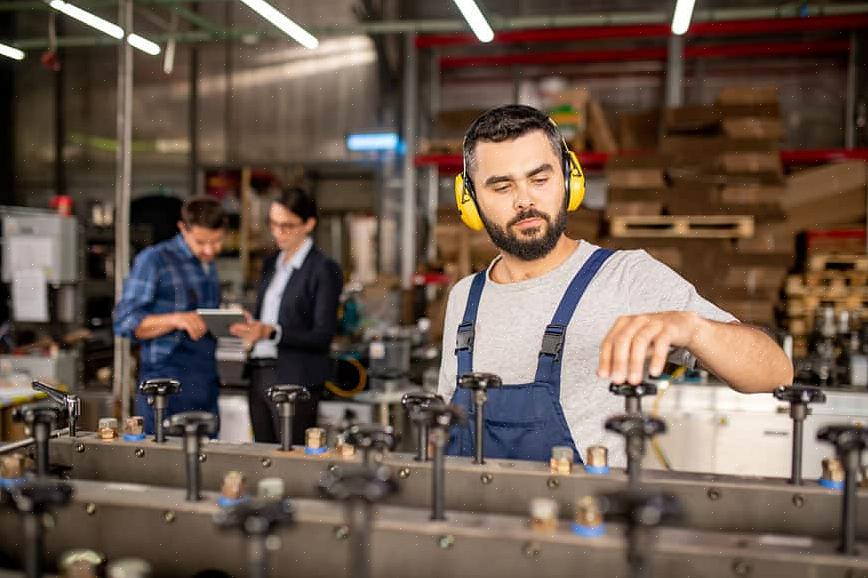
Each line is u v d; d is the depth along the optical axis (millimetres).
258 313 2861
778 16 5027
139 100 7316
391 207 6867
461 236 4480
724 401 3059
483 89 6586
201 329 2443
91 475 947
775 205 4109
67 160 7500
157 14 6891
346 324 3996
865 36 5816
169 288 2582
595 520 666
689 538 681
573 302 1170
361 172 7211
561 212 1171
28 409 826
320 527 696
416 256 6289
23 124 7477
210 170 7281
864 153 4617
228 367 3396
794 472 811
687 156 4188
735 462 3041
